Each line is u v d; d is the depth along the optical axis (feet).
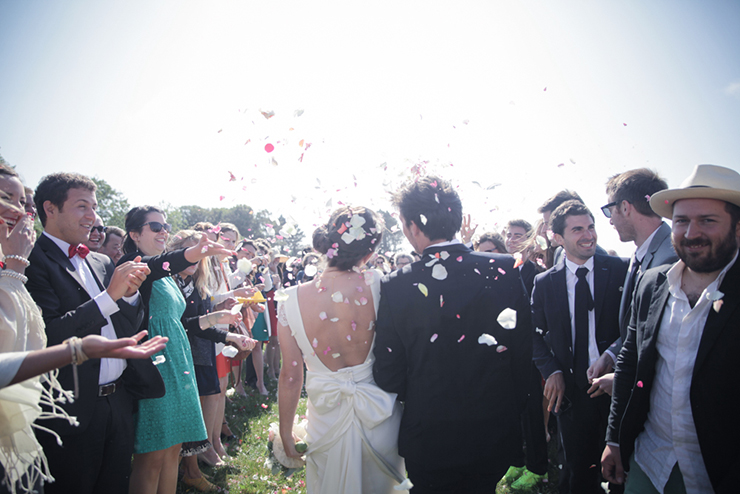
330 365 6.77
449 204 6.69
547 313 9.55
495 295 6.16
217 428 12.81
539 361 9.56
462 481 6.17
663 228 8.04
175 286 9.71
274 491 10.63
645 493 6.18
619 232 8.94
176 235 11.46
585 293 9.16
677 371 5.77
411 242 7.05
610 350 8.46
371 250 7.02
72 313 6.36
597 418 8.71
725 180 5.53
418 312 6.21
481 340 6.00
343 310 6.64
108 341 4.24
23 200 5.97
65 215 7.16
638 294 6.80
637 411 6.40
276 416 16.05
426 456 6.09
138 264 6.64
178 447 8.86
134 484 8.31
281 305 6.85
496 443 6.02
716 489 5.20
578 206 9.40
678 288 6.01
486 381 6.07
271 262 23.08
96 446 6.88
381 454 6.63
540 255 13.12
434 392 6.12
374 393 6.56
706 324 5.49
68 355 4.11
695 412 5.50
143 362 7.71
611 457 6.95
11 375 3.95
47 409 6.30
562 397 9.10
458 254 6.57
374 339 6.86
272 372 22.88
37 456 5.31
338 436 6.54
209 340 11.66
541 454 10.03
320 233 7.68
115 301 7.09
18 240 5.61
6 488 4.86
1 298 5.19
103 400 7.03
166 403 8.46
